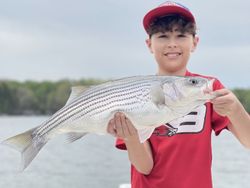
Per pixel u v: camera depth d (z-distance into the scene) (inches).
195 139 31.4
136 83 29.4
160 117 29.0
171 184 31.0
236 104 28.0
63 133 31.2
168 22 33.2
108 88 29.9
